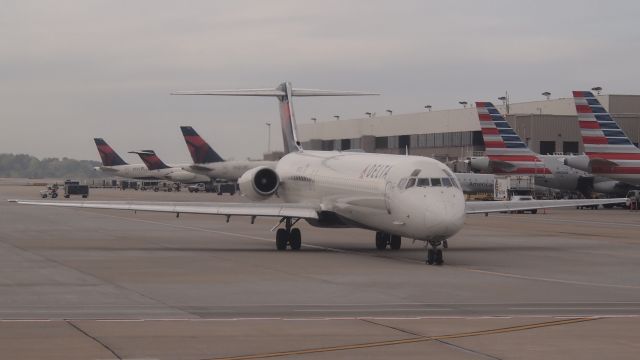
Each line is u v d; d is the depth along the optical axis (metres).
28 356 20.31
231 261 45.25
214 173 187.12
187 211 50.00
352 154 56.34
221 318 26.22
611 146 109.94
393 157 49.41
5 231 70.88
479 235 67.19
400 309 28.36
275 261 45.22
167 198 158.00
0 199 152.25
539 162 130.38
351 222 51.44
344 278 37.34
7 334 23.19
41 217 95.50
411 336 23.12
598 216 99.62
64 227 77.19
